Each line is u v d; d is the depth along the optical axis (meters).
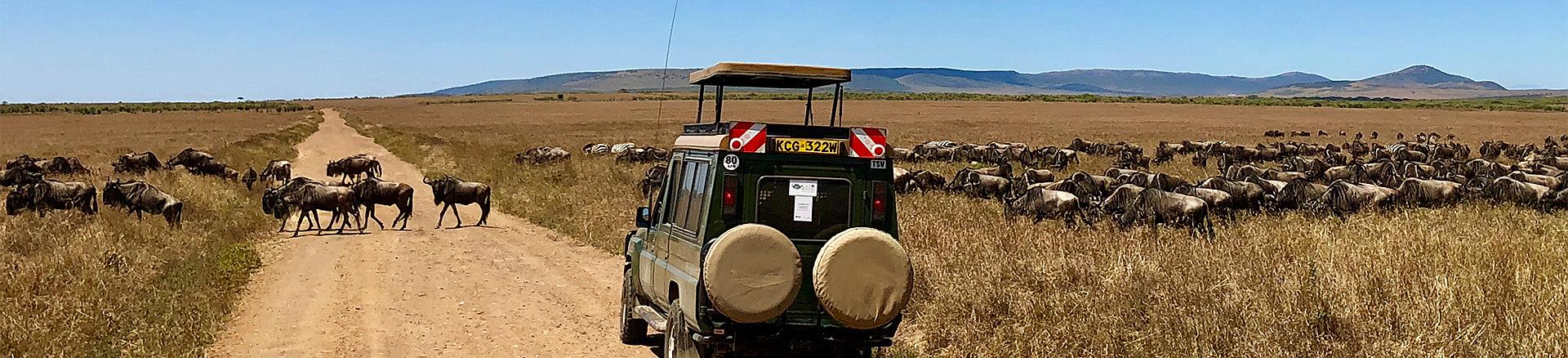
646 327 10.29
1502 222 16.58
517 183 29.53
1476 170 30.19
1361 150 44.28
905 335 9.97
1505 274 10.41
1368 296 9.04
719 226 7.44
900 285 7.14
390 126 84.44
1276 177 27.25
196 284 12.34
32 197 19.06
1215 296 9.39
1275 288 9.47
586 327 11.09
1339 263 10.78
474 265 15.43
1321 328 8.45
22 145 53.94
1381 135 69.19
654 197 21.92
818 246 7.55
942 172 32.16
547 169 32.97
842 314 7.05
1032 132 70.88
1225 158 35.72
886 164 7.72
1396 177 26.27
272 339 10.33
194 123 88.06
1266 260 11.41
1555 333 7.86
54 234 15.80
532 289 13.38
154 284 12.04
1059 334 8.81
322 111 138.50
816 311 7.49
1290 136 66.19
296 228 20.14
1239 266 10.79
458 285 13.61
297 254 16.50
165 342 9.45
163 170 30.39
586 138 63.09
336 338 10.45
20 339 9.02
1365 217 17.50
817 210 7.61
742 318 7.07
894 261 7.13
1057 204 18.23
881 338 7.54
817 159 7.62
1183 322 8.55
